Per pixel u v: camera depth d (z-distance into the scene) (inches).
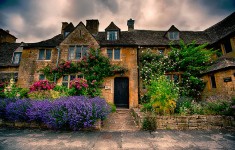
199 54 470.6
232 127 252.7
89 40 505.0
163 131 236.7
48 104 255.6
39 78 489.1
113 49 502.9
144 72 487.5
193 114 278.7
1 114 273.3
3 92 391.9
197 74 480.7
